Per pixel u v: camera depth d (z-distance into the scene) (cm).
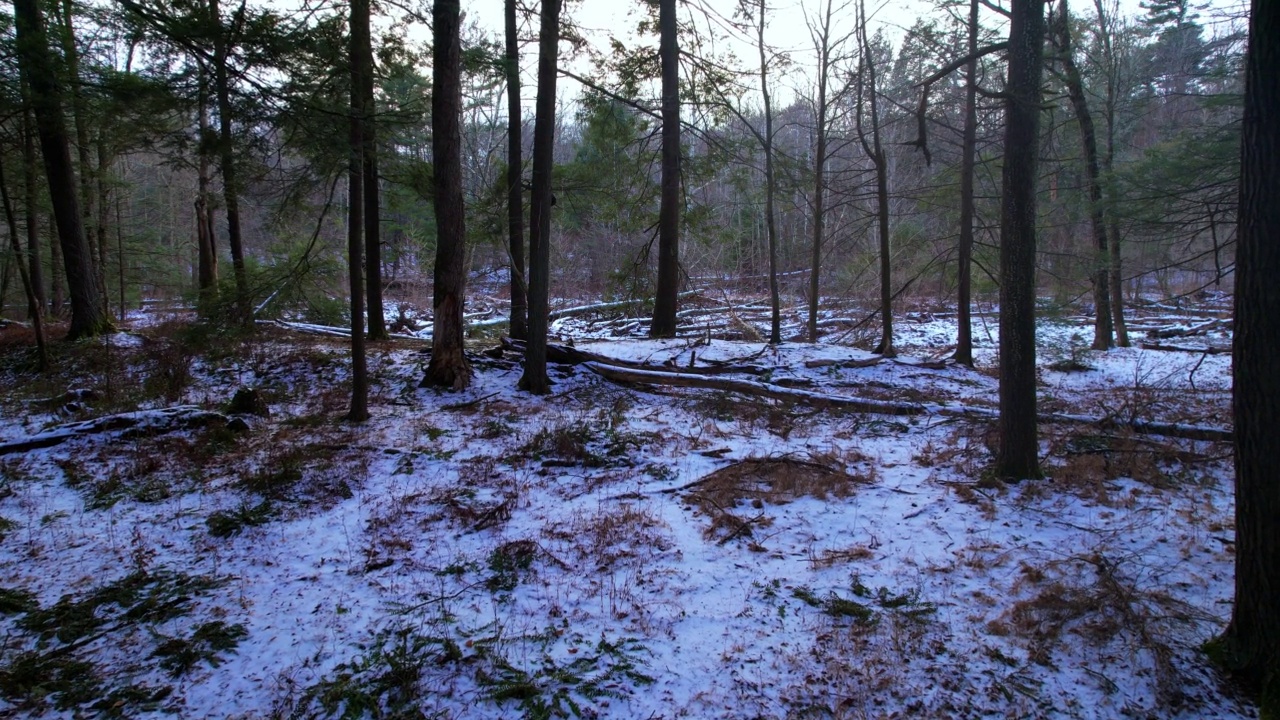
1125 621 405
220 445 798
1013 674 370
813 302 1786
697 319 2300
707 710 343
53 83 984
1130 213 1212
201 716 342
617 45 1353
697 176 1583
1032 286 655
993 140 1512
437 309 1079
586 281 3016
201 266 1809
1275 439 342
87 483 683
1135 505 605
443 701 350
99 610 446
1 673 376
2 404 1006
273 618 435
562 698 349
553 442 795
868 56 1486
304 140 814
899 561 504
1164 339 1947
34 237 1725
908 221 2386
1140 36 2728
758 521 578
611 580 479
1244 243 347
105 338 1361
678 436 852
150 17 629
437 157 1047
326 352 1305
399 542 545
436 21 991
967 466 724
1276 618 343
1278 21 322
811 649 395
